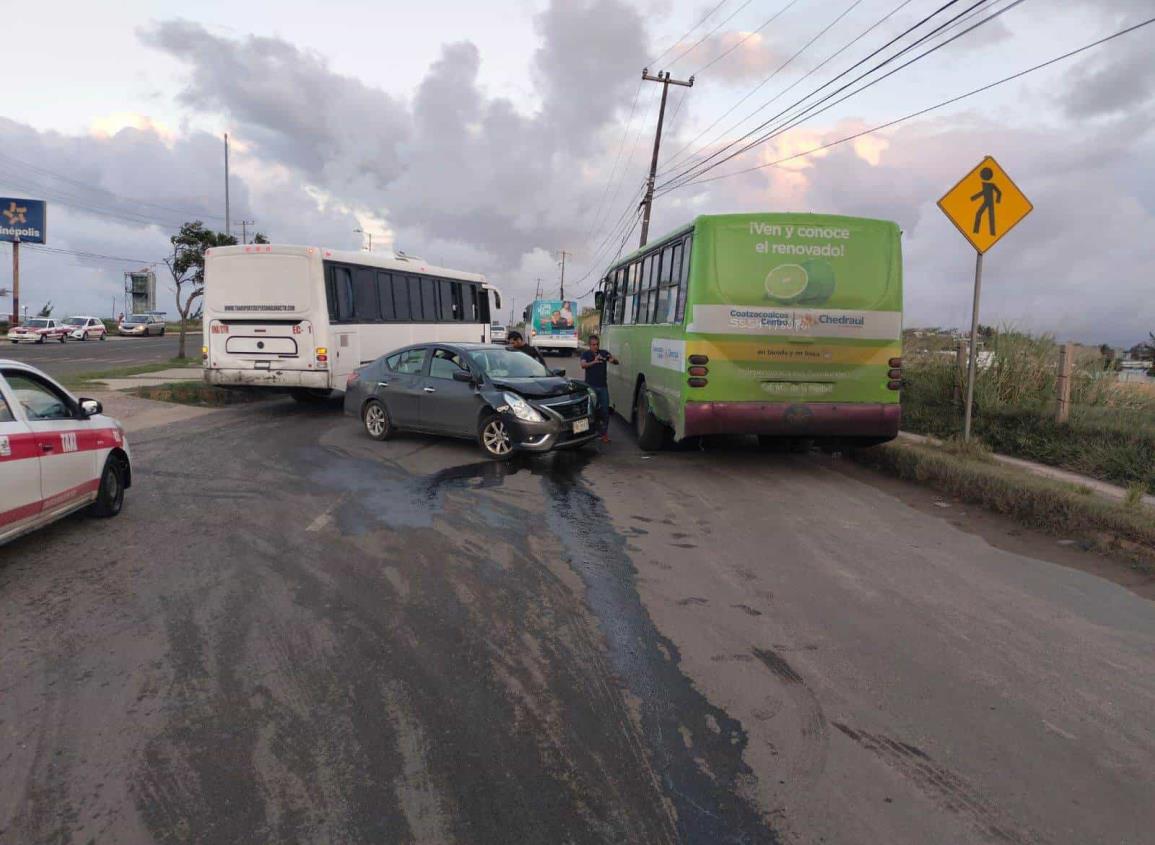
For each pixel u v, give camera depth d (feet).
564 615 16.96
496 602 17.62
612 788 10.77
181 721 12.33
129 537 22.16
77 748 11.55
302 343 48.60
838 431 32.24
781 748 11.87
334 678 13.83
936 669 14.70
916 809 10.43
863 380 32.17
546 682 13.84
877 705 13.26
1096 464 31.45
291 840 9.61
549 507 26.73
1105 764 11.60
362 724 12.31
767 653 15.28
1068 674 14.61
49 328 161.89
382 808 10.24
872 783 11.02
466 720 12.49
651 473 33.55
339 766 11.16
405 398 39.01
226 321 49.47
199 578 18.84
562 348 152.05
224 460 34.09
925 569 20.79
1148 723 12.85
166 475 30.66
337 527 23.58
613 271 53.52
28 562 19.90
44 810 10.12
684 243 33.53
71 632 15.65
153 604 17.15
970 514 26.96
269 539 22.17
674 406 33.94
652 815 10.20
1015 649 15.69
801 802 10.53
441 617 16.67
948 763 11.55
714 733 12.26
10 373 20.03
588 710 12.89
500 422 35.32
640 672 14.32
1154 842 9.86
